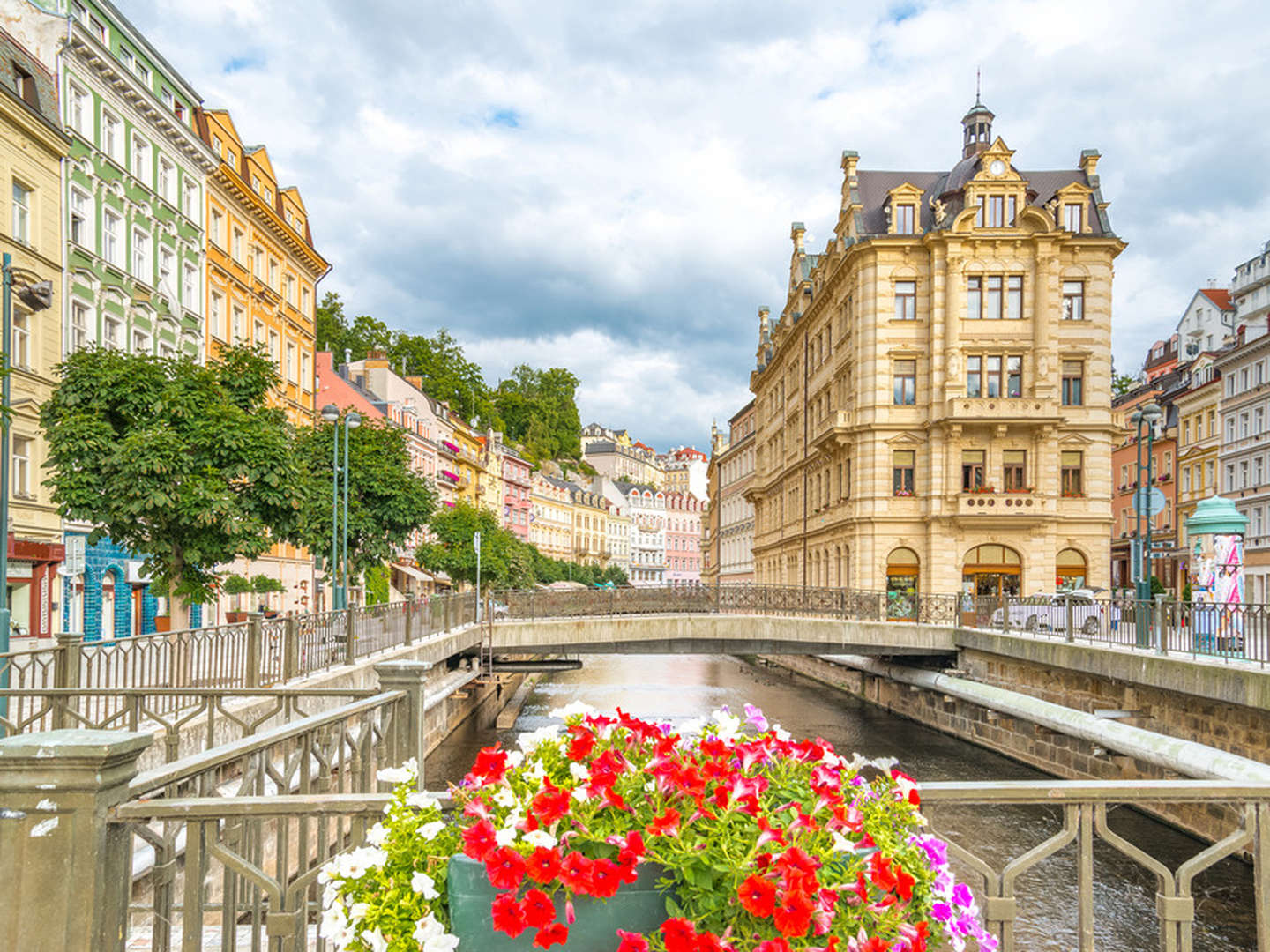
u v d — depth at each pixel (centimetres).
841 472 4250
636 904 294
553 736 361
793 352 5678
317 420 4325
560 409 15100
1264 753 1437
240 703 1151
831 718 3175
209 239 3288
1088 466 3841
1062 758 2044
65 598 2394
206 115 3412
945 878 323
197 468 1695
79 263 2520
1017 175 3847
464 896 302
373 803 348
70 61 2498
